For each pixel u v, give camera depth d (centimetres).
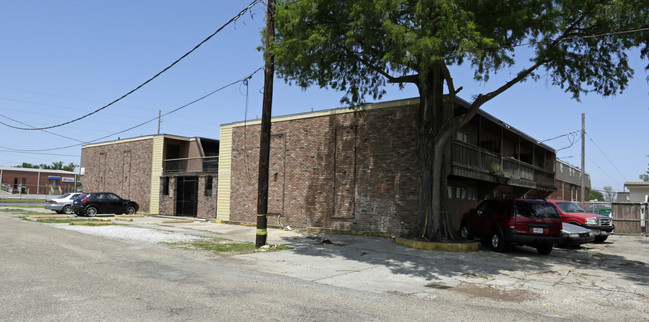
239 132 2372
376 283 841
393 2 1064
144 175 3141
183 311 555
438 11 1079
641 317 636
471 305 674
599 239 1744
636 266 1161
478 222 1488
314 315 563
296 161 2055
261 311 570
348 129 1883
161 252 1141
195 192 2755
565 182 3778
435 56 1047
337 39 1251
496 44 1092
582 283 898
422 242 1385
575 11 1266
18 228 1631
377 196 1758
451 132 1425
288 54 1212
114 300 603
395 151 1725
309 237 1647
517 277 948
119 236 1481
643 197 3934
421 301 689
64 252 1068
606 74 1416
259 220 1307
